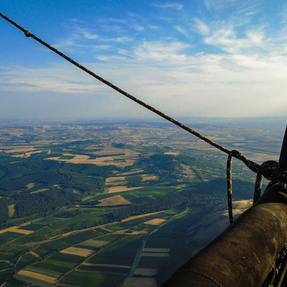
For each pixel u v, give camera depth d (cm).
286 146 607
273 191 550
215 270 332
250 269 360
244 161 631
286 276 477
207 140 672
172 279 314
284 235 461
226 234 410
